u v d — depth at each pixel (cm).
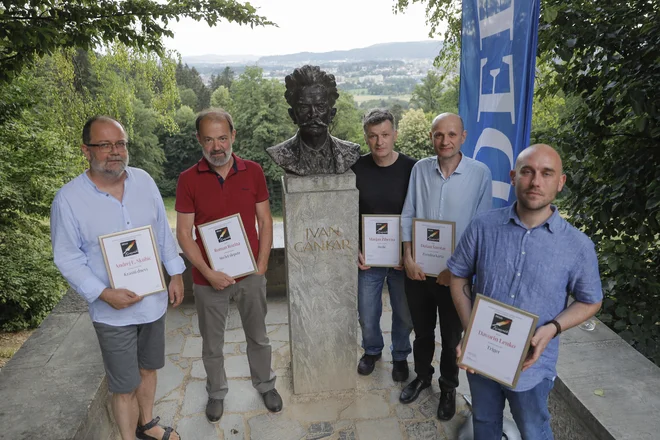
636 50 300
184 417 251
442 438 236
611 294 325
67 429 187
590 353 226
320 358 260
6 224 647
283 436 238
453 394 248
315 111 212
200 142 207
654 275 343
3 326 666
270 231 234
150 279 190
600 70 321
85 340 247
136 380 199
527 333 152
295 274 241
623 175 311
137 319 192
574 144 338
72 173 697
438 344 318
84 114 803
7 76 377
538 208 150
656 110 277
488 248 164
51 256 697
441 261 223
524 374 162
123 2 423
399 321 266
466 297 180
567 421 207
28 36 340
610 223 329
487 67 238
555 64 326
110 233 182
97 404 210
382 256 247
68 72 759
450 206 218
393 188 239
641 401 194
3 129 604
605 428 179
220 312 231
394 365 281
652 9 300
